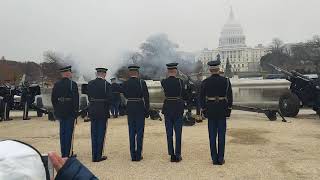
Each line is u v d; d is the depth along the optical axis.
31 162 1.27
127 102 8.19
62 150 8.47
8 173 1.23
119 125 14.41
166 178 6.52
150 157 8.45
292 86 16.62
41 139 11.50
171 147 7.96
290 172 6.81
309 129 12.56
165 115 8.03
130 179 6.50
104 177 6.68
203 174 6.77
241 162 7.70
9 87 18.22
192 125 13.85
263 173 6.76
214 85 7.59
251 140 10.43
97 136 8.15
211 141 7.65
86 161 8.15
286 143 9.90
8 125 15.64
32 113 23.09
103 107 8.20
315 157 8.12
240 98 17.78
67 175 1.48
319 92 15.94
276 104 17.55
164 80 8.11
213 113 7.57
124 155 8.73
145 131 12.51
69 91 8.41
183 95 8.08
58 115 8.42
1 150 1.27
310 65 69.44
